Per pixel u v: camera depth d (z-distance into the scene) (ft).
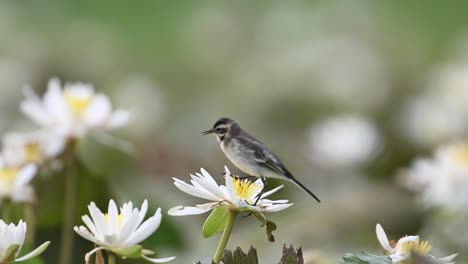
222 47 61.52
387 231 33.27
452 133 44.57
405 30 64.49
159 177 41.65
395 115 49.78
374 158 42.37
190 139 46.62
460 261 28.02
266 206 14.66
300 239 31.78
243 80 55.72
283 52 57.72
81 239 23.11
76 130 23.50
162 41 64.59
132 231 13.44
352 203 33.63
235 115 53.01
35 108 23.95
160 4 68.33
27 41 56.90
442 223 29.17
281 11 62.90
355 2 64.59
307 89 53.06
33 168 21.40
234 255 14.40
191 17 66.85
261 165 19.34
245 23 63.57
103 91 53.06
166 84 60.03
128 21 67.00
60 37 61.67
